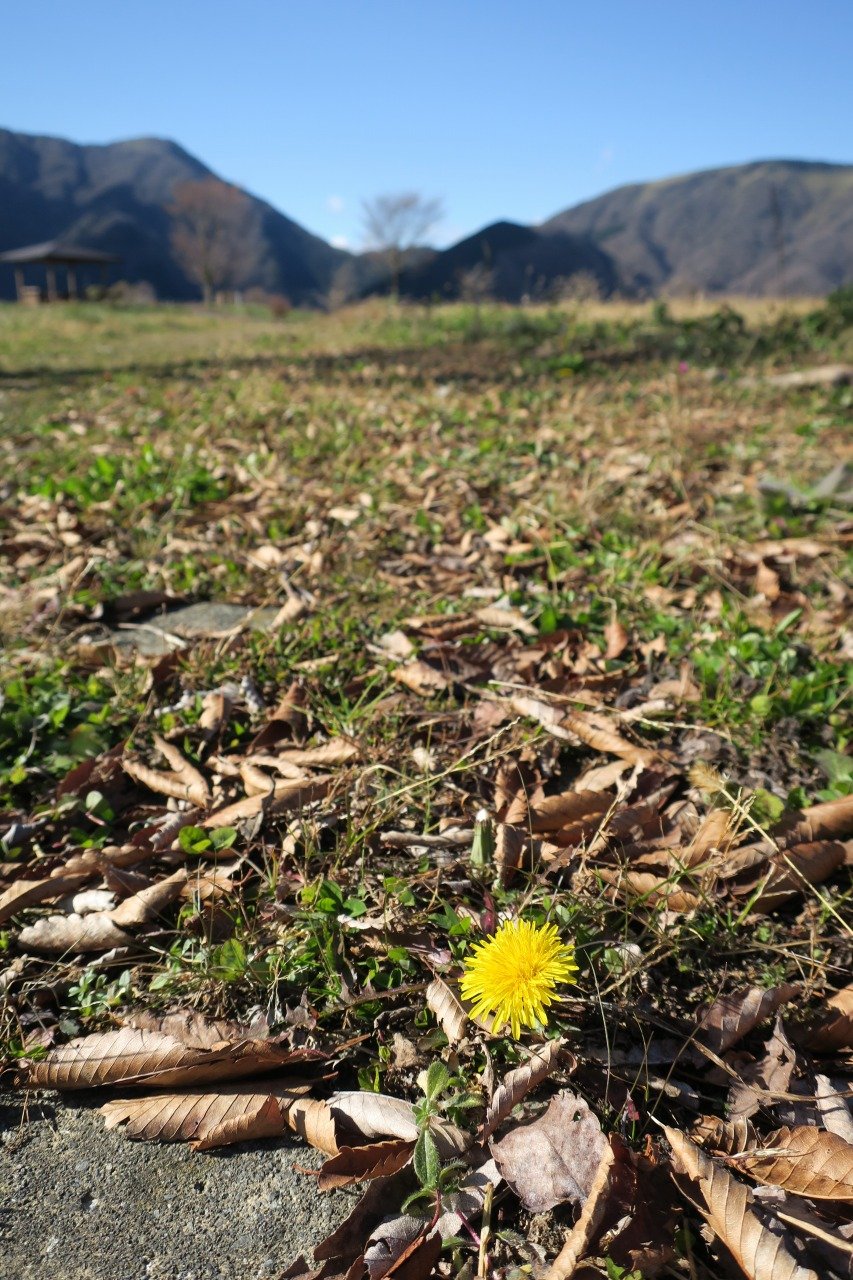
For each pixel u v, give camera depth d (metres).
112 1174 0.32
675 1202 0.29
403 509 0.95
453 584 0.76
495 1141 0.31
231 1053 0.34
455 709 0.57
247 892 0.43
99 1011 0.37
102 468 1.09
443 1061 0.34
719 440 1.27
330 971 0.37
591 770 0.50
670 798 0.49
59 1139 0.33
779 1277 0.26
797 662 0.62
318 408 1.55
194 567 0.81
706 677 0.58
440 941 0.40
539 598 0.71
